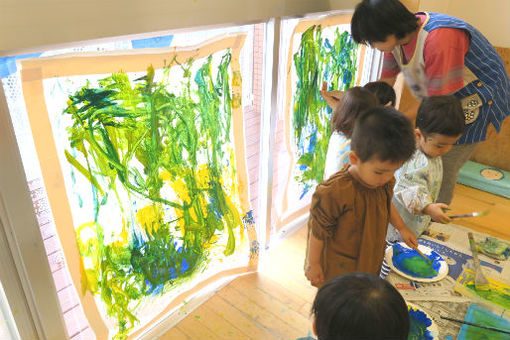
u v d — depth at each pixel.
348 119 1.35
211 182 1.42
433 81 1.40
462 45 1.37
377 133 0.88
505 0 2.19
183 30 1.09
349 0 1.66
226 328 1.47
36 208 0.99
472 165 2.55
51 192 0.98
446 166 1.64
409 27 1.30
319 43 1.65
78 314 1.17
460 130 1.18
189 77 1.20
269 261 1.81
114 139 1.07
